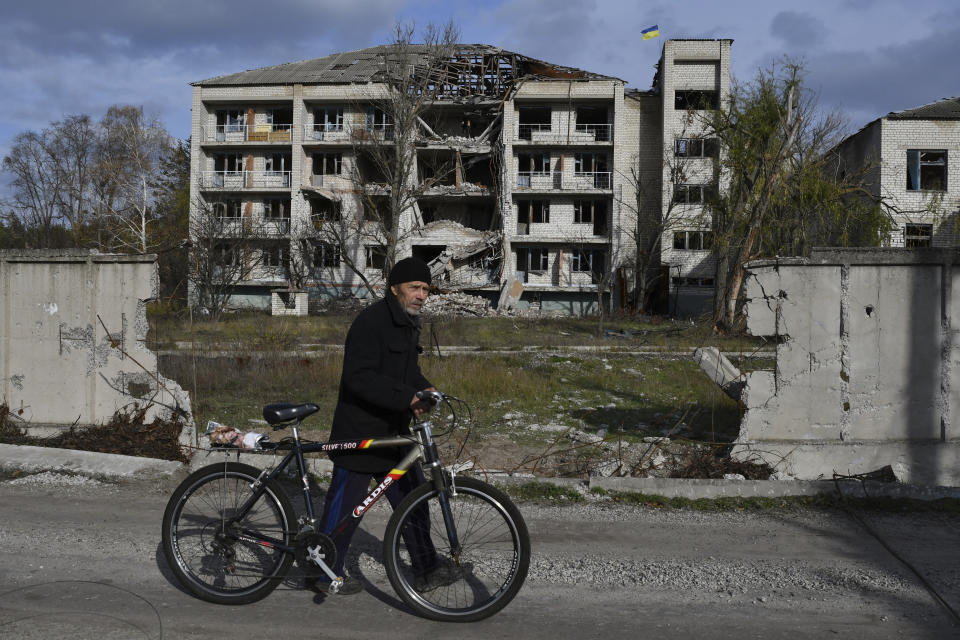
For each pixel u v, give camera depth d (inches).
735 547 187.5
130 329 286.4
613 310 1590.8
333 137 1729.8
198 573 147.0
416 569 140.9
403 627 135.1
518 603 148.1
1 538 183.5
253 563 145.3
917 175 1376.7
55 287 290.7
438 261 1696.6
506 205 1683.1
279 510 144.3
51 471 249.0
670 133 1637.6
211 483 147.8
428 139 1706.4
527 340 887.1
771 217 992.2
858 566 172.4
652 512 220.8
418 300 144.9
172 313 1096.8
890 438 249.4
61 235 1988.2
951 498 225.0
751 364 549.0
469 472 253.4
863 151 1461.6
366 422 142.9
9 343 292.5
